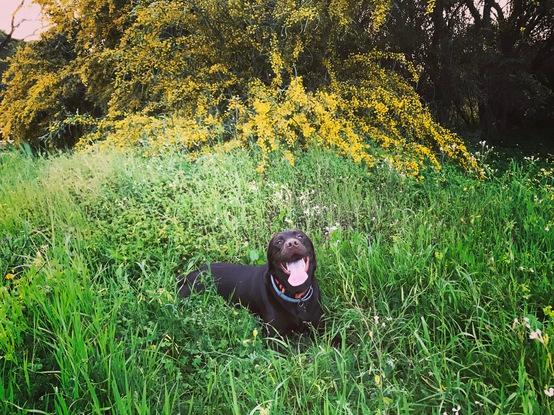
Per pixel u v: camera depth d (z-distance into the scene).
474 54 3.78
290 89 2.98
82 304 1.43
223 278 1.82
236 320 1.58
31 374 1.21
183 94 3.38
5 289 1.42
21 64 4.91
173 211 2.25
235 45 3.43
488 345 1.38
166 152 3.04
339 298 1.79
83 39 4.46
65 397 1.16
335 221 2.31
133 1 4.18
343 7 3.10
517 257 1.80
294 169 2.75
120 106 3.97
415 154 3.04
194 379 1.34
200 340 1.43
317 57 3.38
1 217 2.20
